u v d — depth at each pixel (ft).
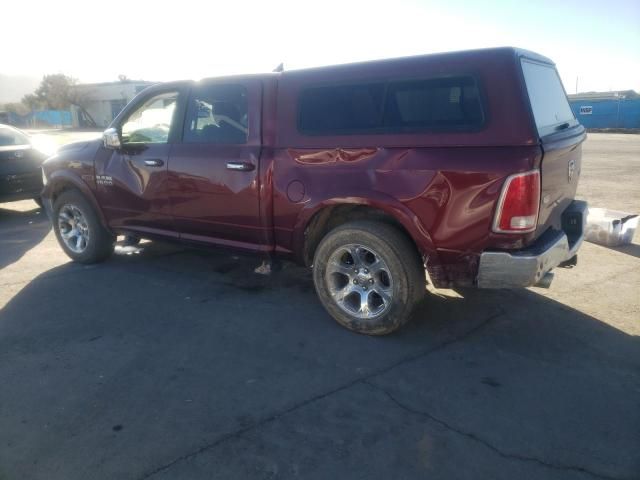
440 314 14.01
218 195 14.47
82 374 11.03
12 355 11.88
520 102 10.32
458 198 10.82
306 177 12.80
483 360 11.53
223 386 10.54
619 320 13.56
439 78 11.17
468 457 8.38
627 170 43.04
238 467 8.18
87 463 8.30
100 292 15.90
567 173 12.35
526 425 9.20
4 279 17.19
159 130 16.02
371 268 12.44
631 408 9.68
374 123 11.95
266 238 14.02
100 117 186.09
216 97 14.53
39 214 29.09
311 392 10.29
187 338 12.72
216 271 17.88
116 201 17.20
